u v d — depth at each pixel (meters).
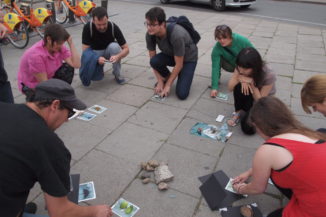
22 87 3.58
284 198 2.53
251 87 3.30
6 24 5.97
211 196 2.51
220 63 4.36
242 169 2.88
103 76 4.68
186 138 3.34
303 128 1.77
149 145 3.21
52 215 1.60
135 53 6.06
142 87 4.57
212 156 3.05
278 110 1.77
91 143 3.22
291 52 6.36
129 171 2.83
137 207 2.43
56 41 3.30
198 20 9.41
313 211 1.70
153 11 3.62
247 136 3.39
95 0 11.90
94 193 2.55
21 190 1.46
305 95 2.12
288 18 10.33
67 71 3.79
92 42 4.47
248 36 7.59
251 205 2.43
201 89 4.57
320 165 1.62
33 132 1.43
